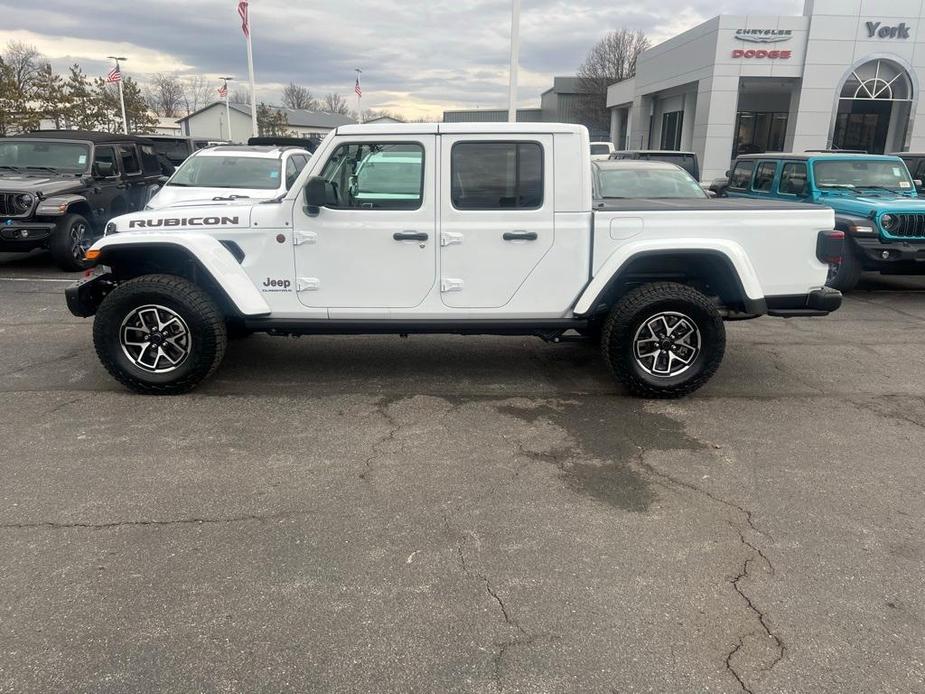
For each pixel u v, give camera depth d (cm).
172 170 1478
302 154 1137
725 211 485
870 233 845
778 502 360
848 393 531
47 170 1068
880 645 254
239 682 234
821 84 2438
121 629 259
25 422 451
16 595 277
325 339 662
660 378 499
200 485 370
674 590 286
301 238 480
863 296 927
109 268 511
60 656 245
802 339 693
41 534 320
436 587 286
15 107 3388
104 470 385
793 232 491
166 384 493
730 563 305
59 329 683
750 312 491
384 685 234
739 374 575
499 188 477
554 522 338
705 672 241
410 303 492
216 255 479
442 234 480
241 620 265
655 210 482
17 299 823
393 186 478
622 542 321
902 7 2370
